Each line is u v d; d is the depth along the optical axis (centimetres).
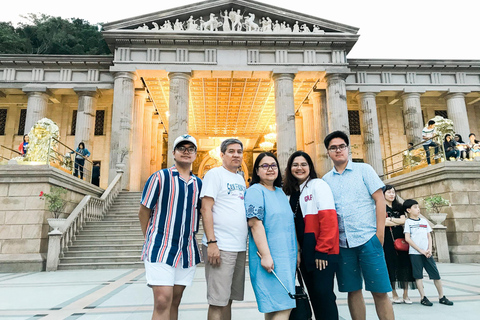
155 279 268
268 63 2044
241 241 303
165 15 2064
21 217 1032
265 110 2752
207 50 2041
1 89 2197
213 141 3450
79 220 1186
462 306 459
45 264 997
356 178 319
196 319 412
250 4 2100
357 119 2769
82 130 2102
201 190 309
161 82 2228
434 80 2372
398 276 490
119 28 2030
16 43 3522
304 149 2669
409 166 1502
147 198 290
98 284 702
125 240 1126
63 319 418
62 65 2202
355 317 305
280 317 261
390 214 503
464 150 1226
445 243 1045
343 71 2056
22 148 1294
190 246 300
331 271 273
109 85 2180
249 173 3369
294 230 293
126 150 1884
